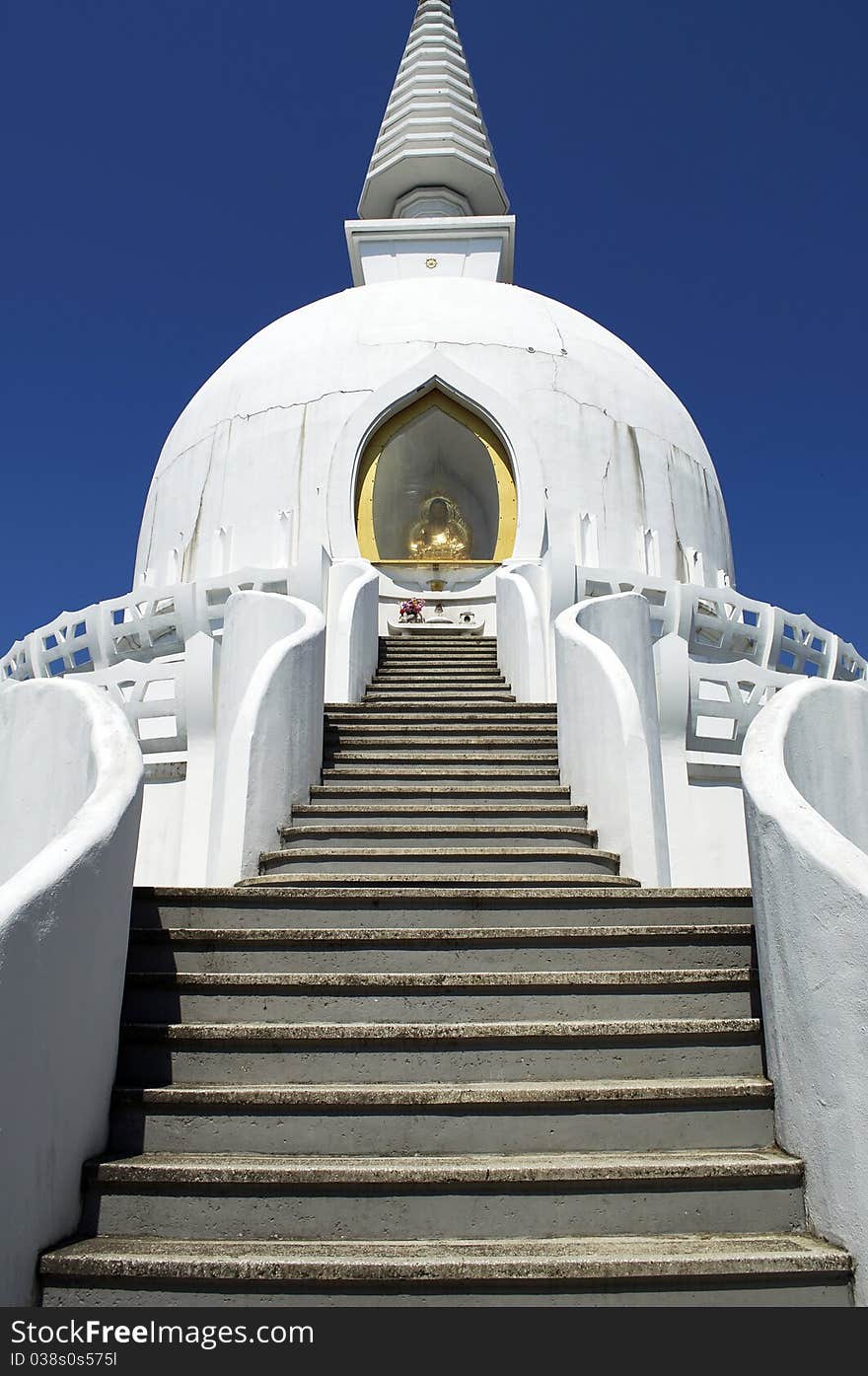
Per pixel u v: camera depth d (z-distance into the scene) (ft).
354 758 29.63
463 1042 15.25
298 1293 11.78
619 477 57.36
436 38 98.37
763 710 19.34
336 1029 15.19
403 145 90.79
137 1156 13.76
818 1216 12.90
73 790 18.81
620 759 24.35
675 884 32.71
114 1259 11.79
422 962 17.39
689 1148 14.24
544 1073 15.25
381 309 61.77
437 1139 14.08
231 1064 15.10
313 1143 14.03
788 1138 13.85
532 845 24.47
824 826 13.99
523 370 58.39
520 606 38.01
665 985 16.62
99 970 13.74
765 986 14.87
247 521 55.93
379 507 58.34
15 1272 11.24
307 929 17.39
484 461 57.72
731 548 64.28
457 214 91.09
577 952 17.60
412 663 43.16
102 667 43.91
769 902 14.52
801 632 43.78
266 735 24.29
